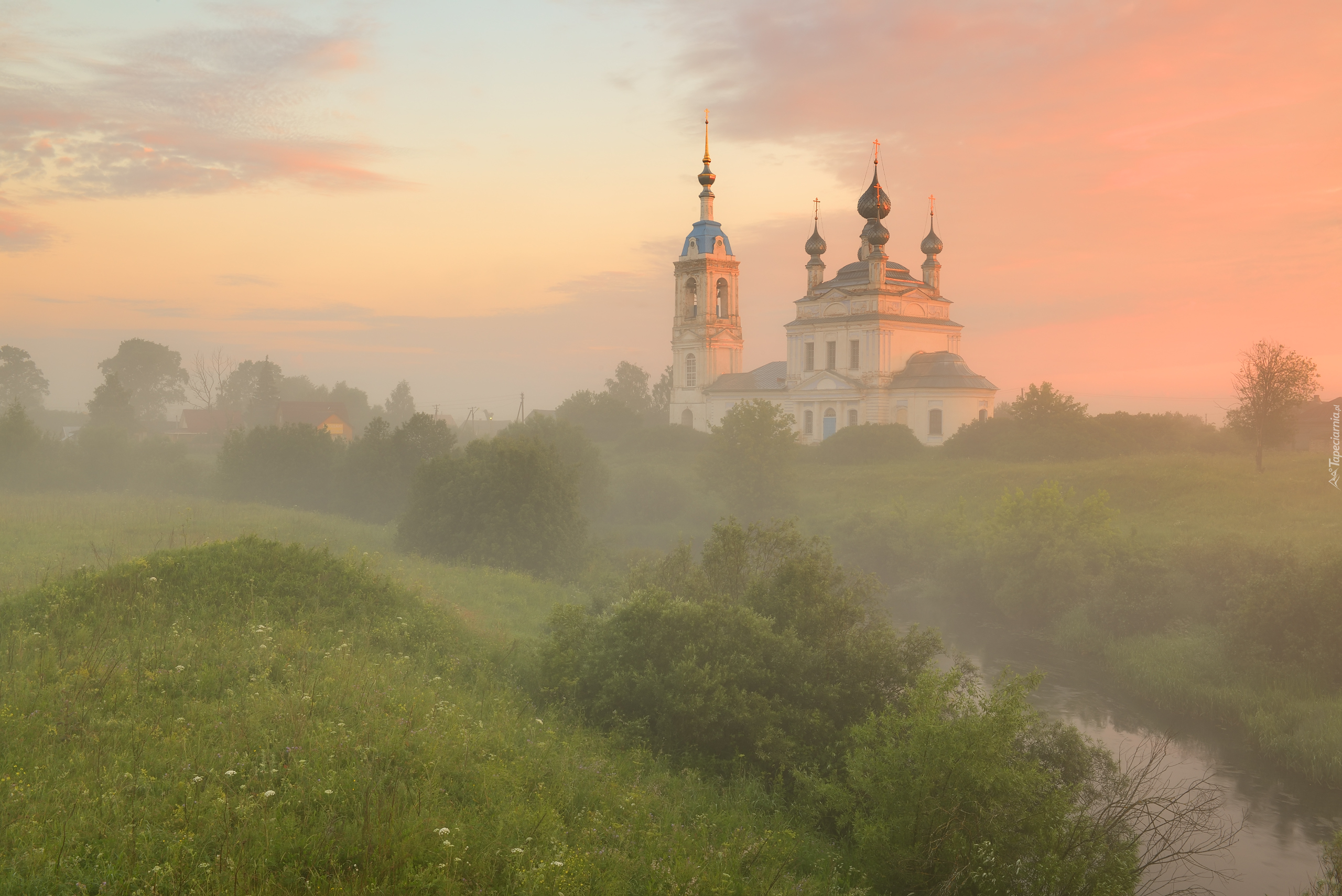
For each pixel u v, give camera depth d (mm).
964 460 82625
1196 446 82938
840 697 20766
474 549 49188
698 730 19609
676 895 11492
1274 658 33438
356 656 20547
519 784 13945
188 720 14656
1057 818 14430
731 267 122750
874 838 14555
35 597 21781
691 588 25734
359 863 10516
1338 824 23297
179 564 24266
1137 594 41062
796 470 85125
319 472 74812
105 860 9680
